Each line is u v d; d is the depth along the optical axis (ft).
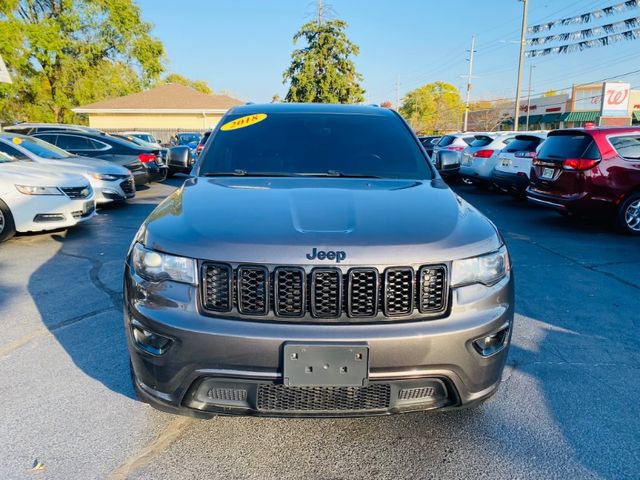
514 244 22.95
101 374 10.59
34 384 10.18
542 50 92.27
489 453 8.17
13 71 95.25
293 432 8.73
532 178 28.12
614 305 15.05
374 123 12.84
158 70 125.49
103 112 106.73
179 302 7.18
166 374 7.26
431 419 9.11
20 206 22.27
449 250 7.34
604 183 24.41
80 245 22.38
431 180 10.90
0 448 8.15
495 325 7.49
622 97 114.73
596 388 10.23
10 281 16.94
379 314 7.11
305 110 13.29
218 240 7.25
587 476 7.64
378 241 7.22
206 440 8.48
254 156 11.59
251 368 6.91
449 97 289.94
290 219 7.79
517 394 9.98
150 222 8.32
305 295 7.01
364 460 8.01
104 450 8.16
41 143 33.06
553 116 182.19
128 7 112.47
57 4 104.88
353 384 6.90
